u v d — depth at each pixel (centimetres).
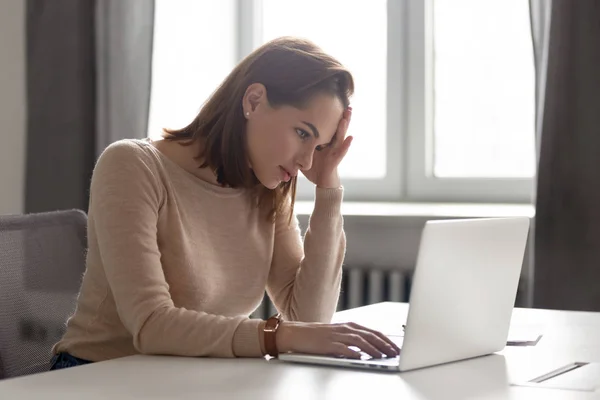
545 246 256
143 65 308
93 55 316
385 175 327
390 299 288
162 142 168
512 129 312
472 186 314
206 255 166
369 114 332
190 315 140
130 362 132
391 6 319
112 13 310
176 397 109
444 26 320
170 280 161
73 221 184
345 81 162
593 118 252
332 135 164
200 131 167
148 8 307
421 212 287
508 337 159
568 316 188
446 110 322
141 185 151
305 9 339
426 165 320
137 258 144
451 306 132
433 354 130
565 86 254
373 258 292
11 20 339
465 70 318
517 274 145
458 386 118
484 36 314
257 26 342
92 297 159
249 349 136
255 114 161
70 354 159
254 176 170
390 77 321
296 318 182
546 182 256
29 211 327
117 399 108
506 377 125
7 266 166
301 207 316
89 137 318
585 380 122
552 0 254
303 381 119
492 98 315
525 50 308
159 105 331
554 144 255
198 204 165
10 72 340
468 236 132
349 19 332
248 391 112
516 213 278
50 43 321
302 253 188
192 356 137
